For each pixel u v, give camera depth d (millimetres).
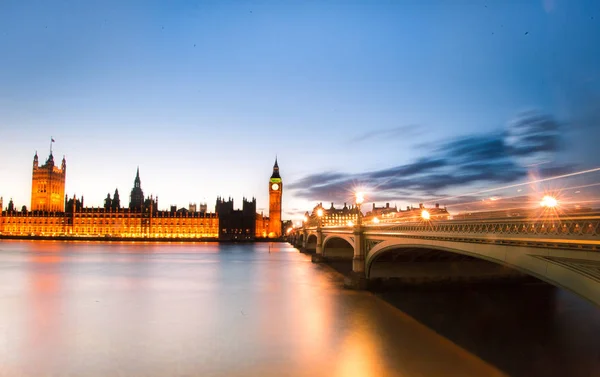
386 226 49312
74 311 46000
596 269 19891
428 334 36438
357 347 32812
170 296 56312
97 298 54500
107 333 36812
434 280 57906
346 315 43594
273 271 90812
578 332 37406
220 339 35031
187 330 37875
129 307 48375
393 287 57719
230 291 60625
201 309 47156
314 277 79312
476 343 33906
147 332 37156
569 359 30203
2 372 27609
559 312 45438
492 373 27422
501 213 30812
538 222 23562
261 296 55750
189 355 30953
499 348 32688
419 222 39438
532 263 24078
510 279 58812
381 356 30750
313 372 27641
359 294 55531
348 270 93250
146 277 78812
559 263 22031
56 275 80500
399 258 58219
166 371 27828
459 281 58375
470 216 37938
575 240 20500
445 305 48375
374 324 39812
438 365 28875
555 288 58469
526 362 29547
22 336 35750
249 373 27516
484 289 58156
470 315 43625
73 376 26969
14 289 61938
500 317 42875
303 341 34375
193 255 147000
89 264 105812
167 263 111312
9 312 45312
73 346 33031
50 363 29266
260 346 33094
